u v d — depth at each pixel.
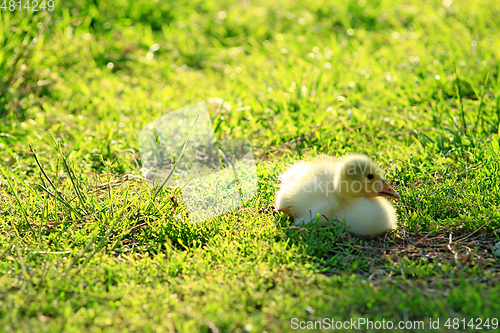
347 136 1.97
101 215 1.74
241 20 2.92
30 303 1.59
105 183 1.82
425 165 1.84
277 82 2.19
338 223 1.71
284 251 1.66
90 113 2.11
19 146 1.97
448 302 1.58
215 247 1.68
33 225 1.73
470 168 1.80
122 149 1.96
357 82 2.17
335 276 1.62
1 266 1.65
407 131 1.97
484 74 2.10
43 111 2.11
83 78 2.27
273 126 2.02
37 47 2.16
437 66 2.15
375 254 1.67
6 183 1.83
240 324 1.56
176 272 1.64
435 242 1.69
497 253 1.65
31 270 1.64
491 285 1.60
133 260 1.66
